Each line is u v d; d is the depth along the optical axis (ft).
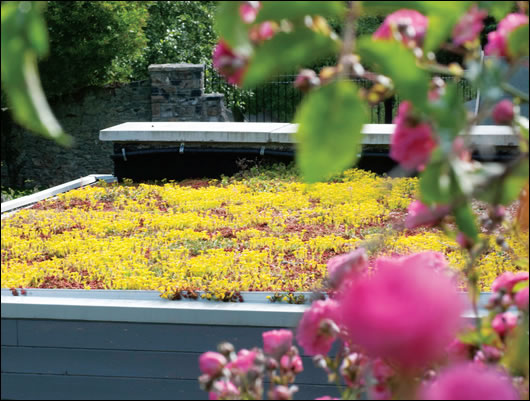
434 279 3.31
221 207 20.95
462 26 4.05
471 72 3.90
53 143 45.24
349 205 20.33
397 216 18.94
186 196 21.90
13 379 11.73
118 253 15.67
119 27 43.09
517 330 5.09
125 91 44.37
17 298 12.02
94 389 11.51
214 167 26.61
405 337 3.15
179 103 43.16
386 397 5.19
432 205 4.68
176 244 16.65
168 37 49.90
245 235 17.54
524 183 4.77
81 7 41.60
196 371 11.30
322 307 5.86
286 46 3.43
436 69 4.05
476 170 4.27
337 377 6.38
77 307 11.41
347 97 3.36
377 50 3.42
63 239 17.34
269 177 24.79
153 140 26.53
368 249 5.09
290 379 6.54
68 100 44.52
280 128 26.78
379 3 3.51
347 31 3.47
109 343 11.43
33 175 45.91
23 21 3.28
